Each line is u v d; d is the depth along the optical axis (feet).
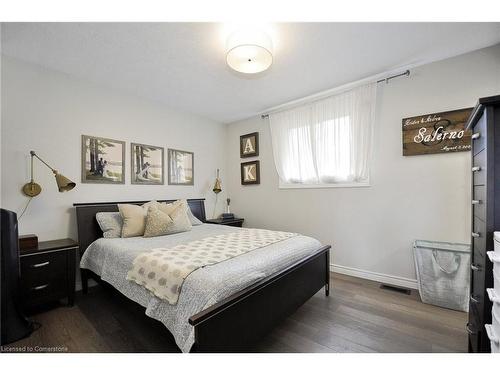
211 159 13.73
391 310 6.85
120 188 9.80
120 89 9.76
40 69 7.86
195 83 9.23
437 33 6.30
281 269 5.71
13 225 5.74
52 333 5.84
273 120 11.97
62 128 8.32
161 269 5.04
